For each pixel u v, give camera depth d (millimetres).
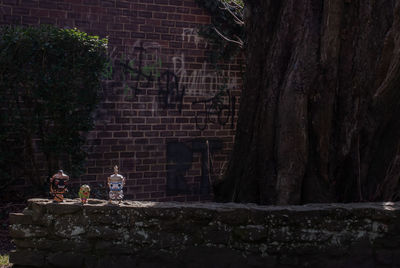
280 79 5176
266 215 3574
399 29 4723
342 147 4922
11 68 6668
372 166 5035
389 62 4793
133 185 8773
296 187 4891
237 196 5430
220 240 3551
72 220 3518
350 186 4984
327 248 3613
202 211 3543
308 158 4957
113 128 8562
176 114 9117
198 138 9336
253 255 3566
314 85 4898
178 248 3535
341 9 4867
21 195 7348
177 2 8992
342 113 4926
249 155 5375
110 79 8492
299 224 3592
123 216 3525
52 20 7973
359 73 4891
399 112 4984
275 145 5082
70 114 7172
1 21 7602
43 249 3525
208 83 9383
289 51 5164
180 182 9203
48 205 3527
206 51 9320
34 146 7719
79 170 7512
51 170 7559
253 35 5547
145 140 8852
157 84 8922
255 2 5562
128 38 8617
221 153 9555
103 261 3508
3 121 6797
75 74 7098
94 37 7262
